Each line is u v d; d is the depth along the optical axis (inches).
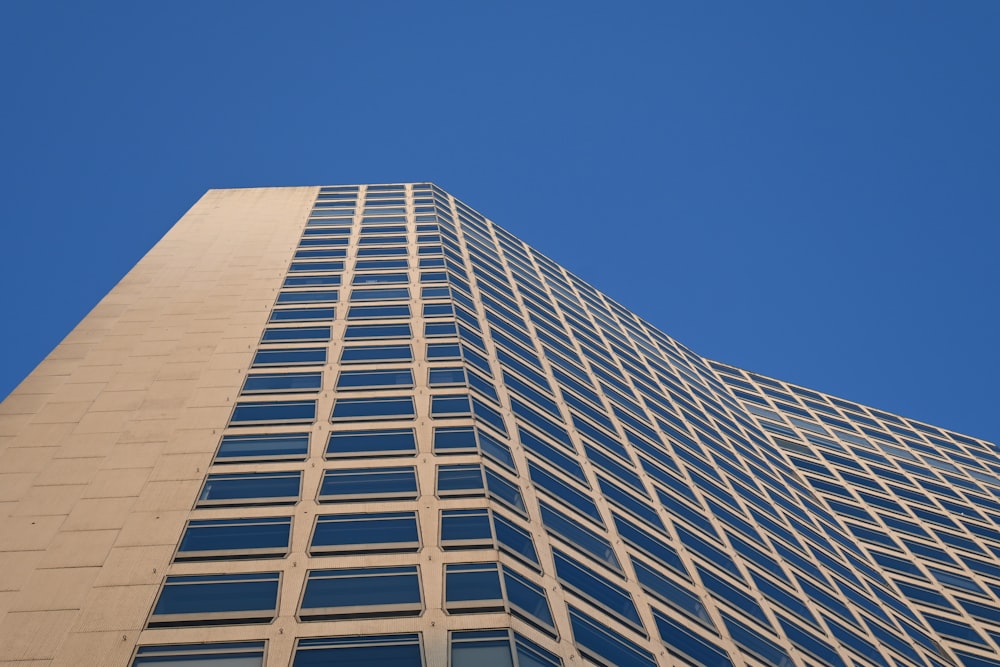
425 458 1311.5
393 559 1086.4
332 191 2910.9
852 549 2234.3
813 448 3147.1
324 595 1018.7
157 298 1849.2
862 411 3794.3
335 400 1466.5
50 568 1037.8
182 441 1318.9
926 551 2468.0
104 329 1683.1
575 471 1508.4
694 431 2236.7
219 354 1600.6
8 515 1129.4
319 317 1796.3
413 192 2965.1
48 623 954.7
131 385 1472.7
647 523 1485.0
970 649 1941.4
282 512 1167.0
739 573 1525.6
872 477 2997.0
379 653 941.8
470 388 1544.0
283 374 1540.4
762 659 1286.9
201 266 2062.0
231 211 2591.0
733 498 1907.0
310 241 2309.3
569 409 1771.7
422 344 1700.3
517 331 2055.9
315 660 928.9
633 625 1165.7
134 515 1141.7
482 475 1280.8
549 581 1137.4
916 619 1978.3
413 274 2107.5
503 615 1007.0
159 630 954.7
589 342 2377.0
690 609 1301.7
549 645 1010.7
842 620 1622.8
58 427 1338.6
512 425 1518.2
